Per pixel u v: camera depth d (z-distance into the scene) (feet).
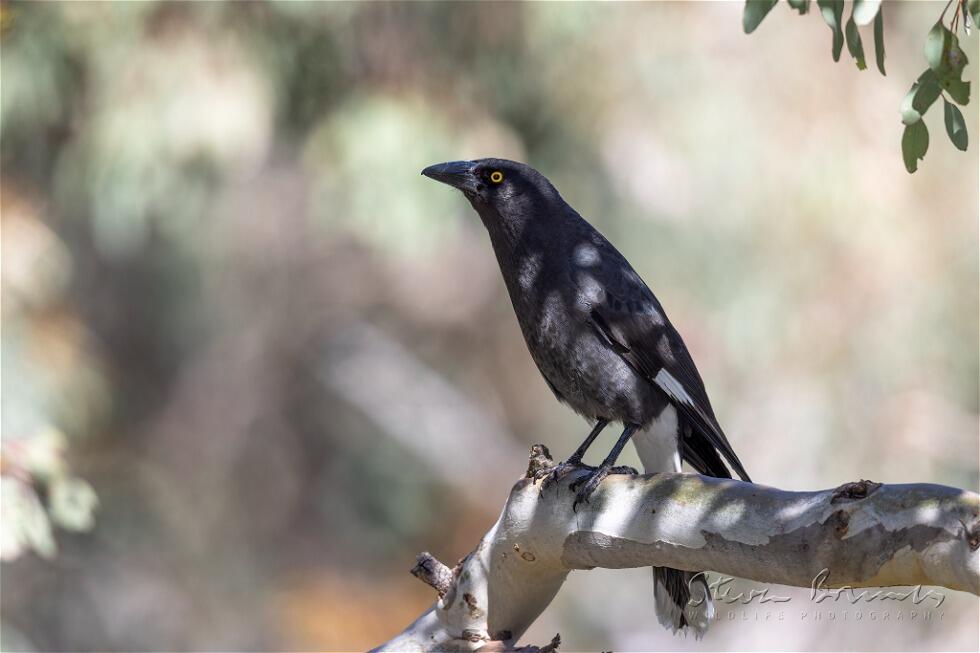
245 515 63.41
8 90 40.04
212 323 62.28
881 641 44.73
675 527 15.60
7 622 45.01
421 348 65.26
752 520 14.78
